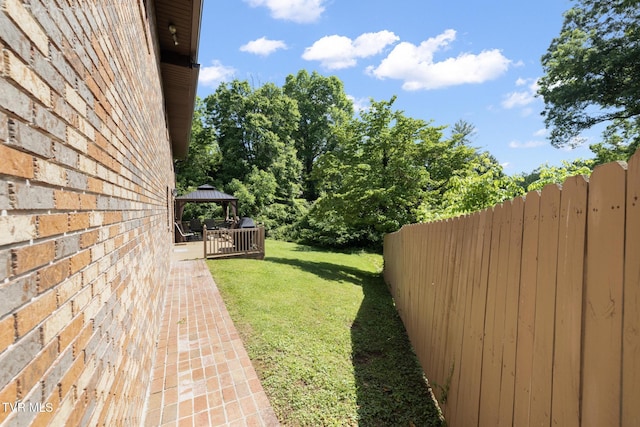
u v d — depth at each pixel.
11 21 0.71
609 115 13.12
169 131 9.31
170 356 3.21
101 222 1.39
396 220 9.95
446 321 2.62
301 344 3.67
